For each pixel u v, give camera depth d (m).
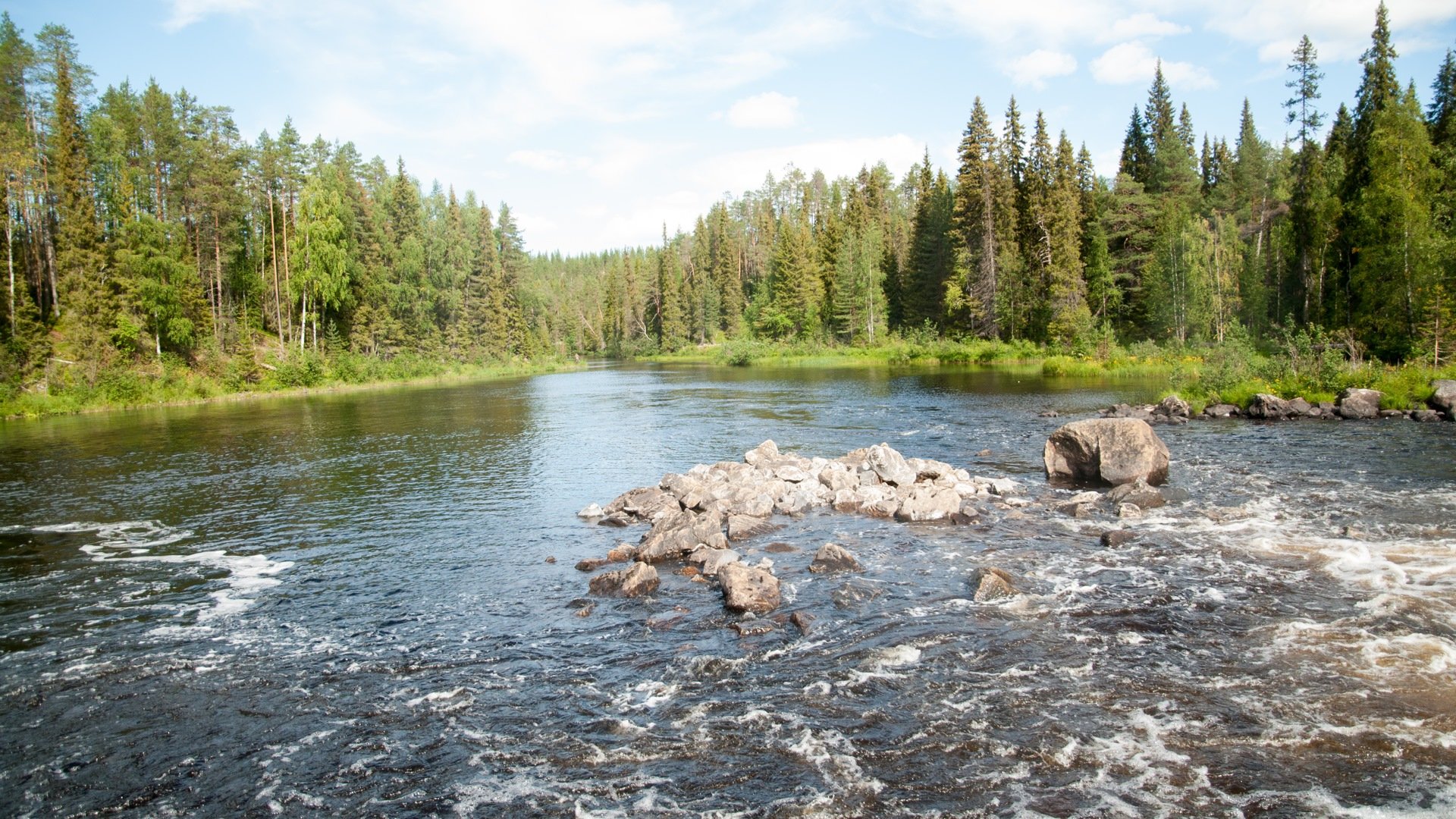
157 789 6.37
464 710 7.53
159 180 59.59
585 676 8.17
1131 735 6.63
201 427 33.44
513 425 31.86
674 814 5.80
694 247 131.12
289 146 69.69
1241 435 22.55
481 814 5.88
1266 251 60.69
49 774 6.62
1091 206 65.69
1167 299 56.72
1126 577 10.58
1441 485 15.26
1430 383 26.39
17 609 10.70
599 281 159.75
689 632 9.22
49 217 55.06
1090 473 17.36
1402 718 6.69
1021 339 65.25
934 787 6.01
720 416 32.50
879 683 7.75
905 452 21.86
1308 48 49.62
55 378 44.16
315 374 58.62
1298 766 6.08
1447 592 9.49
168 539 14.42
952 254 76.69
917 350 70.00
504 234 101.88
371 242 72.06
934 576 10.95
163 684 8.29
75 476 21.19
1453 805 5.53
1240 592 9.81
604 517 15.14
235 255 63.22
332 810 6.02
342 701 7.80
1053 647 8.45
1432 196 36.59
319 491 18.61
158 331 52.75
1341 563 10.73
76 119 54.09
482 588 11.23
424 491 18.41
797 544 12.79
